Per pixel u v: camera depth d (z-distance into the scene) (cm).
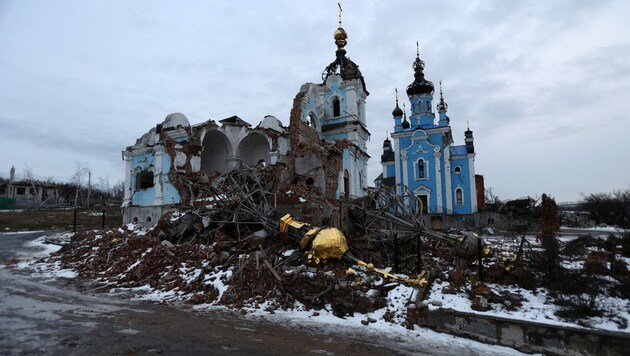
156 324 946
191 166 2822
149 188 2902
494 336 860
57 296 1248
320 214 1809
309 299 1112
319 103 3631
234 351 775
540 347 809
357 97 3784
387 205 1900
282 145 3167
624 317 889
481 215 4216
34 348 770
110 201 7344
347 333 907
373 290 1131
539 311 946
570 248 1405
